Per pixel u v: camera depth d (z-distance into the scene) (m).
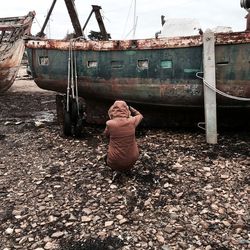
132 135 4.27
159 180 4.48
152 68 5.92
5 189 4.47
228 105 5.74
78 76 6.57
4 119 8.34
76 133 6.30
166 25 6.83
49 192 4.32
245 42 5.24
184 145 5.64
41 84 7.28
